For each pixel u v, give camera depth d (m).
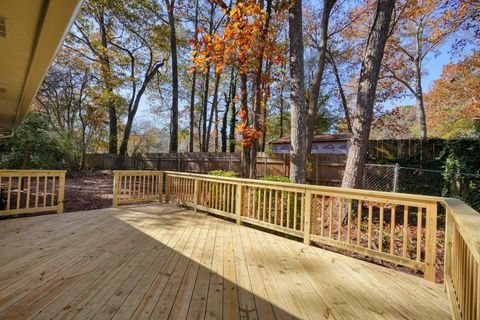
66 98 16.16
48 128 8.84
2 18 1.72
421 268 2.89
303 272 2.99
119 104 17.86
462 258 1.89
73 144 11.00
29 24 1.79
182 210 6.23
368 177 8.32
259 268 3.06
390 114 16.80
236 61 6.63
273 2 6.80
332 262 3.29
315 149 14.97
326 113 21.17
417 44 15.70
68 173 12.40
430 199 2.80
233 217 5.12
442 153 7.69
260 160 11.44
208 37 6.53
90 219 5.16
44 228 4.46
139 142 27.81
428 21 14.91
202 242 3.95
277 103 21.84
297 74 6.41
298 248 3.78
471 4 10.79
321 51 10.80
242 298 2.39
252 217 4.85
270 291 2.54
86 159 16.73
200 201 6.07
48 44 2.06
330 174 9.67
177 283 2.63
